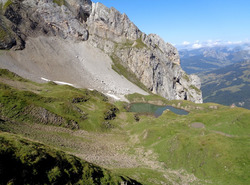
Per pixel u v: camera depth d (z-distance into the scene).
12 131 37.75
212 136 46.00
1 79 95.56
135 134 70.38
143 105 181.62
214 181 35.56
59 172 21.62
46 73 168.38
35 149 21.84
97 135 66.56
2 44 157.62
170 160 46.47
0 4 185.88
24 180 18.36
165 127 64.31
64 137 52.00
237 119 55.50
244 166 35.16
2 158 18.09
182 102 189.00
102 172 27.72
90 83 192.00
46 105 67.81
